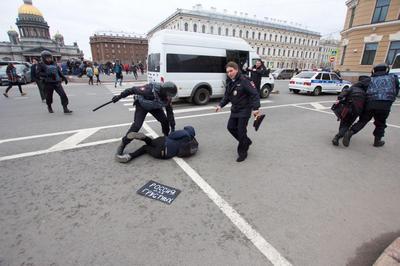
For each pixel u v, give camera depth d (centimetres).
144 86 367
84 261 185
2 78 1484
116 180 311
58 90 684
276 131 561
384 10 1722
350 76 2003
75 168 343
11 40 7956
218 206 259
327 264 186
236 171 343
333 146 464
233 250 198
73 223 228
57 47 7788
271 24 6619
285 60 7100
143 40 9150
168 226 226
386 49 1730
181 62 802
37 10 7569
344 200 276
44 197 270
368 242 211
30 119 631
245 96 350
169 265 182
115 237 211
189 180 314
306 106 923
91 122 606
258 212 249
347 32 2084
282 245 204
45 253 192
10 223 226
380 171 356
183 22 5469
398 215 250
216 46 873
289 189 297
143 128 561
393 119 738
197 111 776
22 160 367
